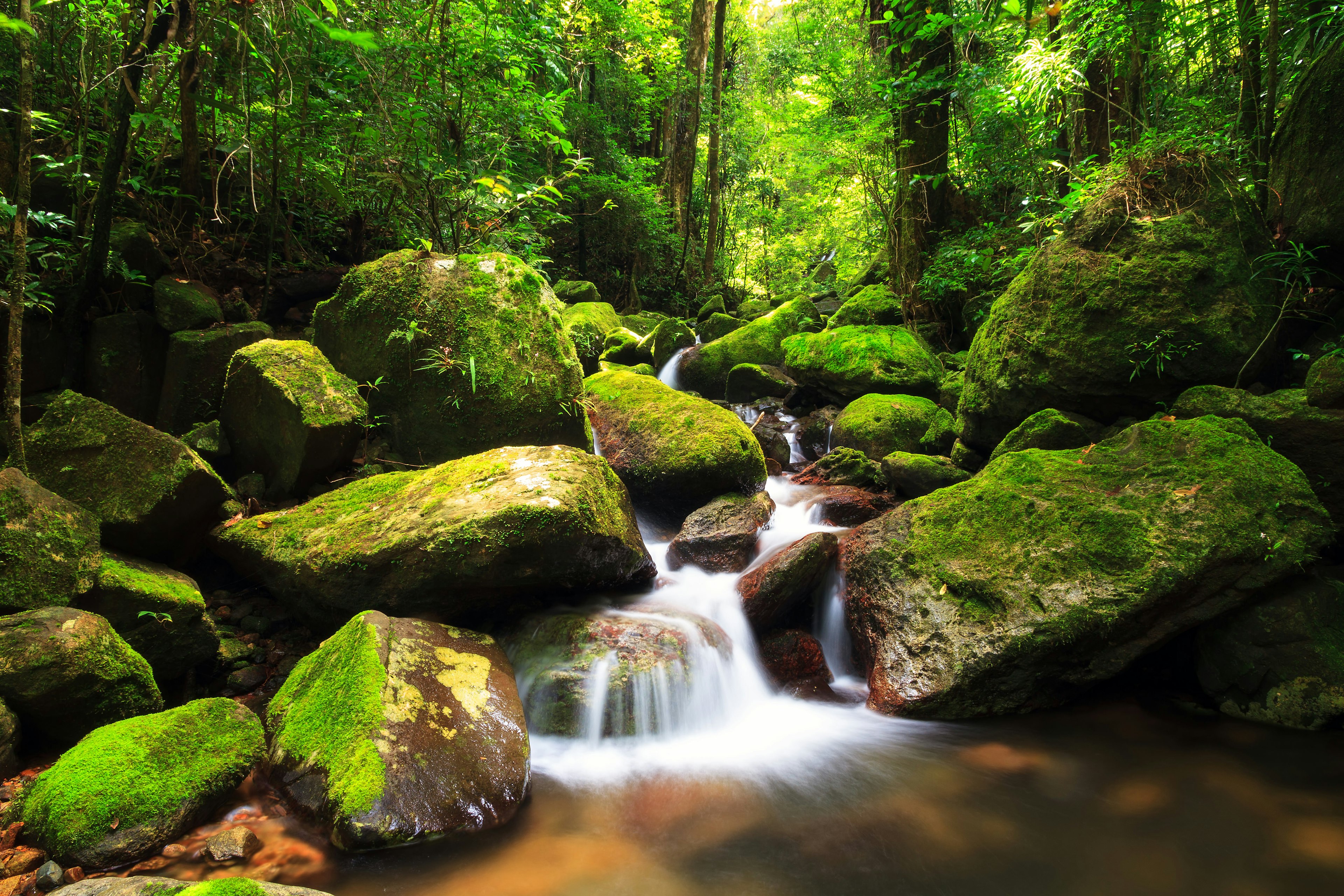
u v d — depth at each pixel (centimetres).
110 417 389
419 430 518
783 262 2106
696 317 1551
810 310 978
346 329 537
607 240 1470
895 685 400
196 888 208
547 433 521
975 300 805
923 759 355
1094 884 268
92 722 297
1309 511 364
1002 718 390
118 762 271
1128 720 381
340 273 619
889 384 727
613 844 290
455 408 512
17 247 338
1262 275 465
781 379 839
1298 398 408
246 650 383
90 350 466
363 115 604
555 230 1428
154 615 333
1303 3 475
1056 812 313
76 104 505
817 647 448
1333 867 272
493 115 671
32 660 279
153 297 502
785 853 287
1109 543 386
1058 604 378
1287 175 466
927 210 899
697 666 392
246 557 407
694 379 888
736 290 1856
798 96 1473
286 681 347
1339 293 461
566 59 886
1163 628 374
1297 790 318
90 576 321
